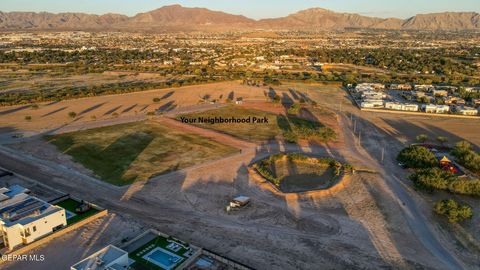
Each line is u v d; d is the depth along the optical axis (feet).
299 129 383.45
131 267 169.27
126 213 221.46
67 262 173.37
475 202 241.55
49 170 280.51
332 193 252.42
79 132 370.73
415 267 176.35
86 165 291.58
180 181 266.36
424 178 254.27
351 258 182.29
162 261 174.70
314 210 229.04
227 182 265.95
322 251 187.52
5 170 276.82
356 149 344.90
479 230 208.74
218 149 334.65
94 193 246.06
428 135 390.01
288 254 184.65
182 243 188.44
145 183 262.26
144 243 189.06
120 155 313.73
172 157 312.50
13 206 200.34
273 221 215.72
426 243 196.13
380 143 363.56
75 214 216.95
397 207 234.17
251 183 265.13
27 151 317.22
